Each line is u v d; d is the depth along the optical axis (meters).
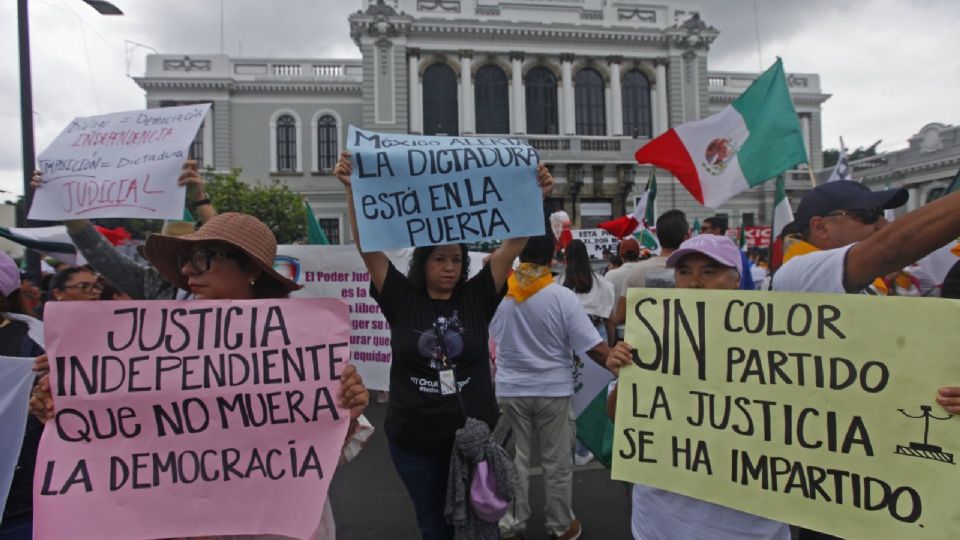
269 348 2.03
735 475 1.90
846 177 6.38
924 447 1.63
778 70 4.36
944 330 1.63
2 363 2.05
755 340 1.93
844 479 1.73
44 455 1.87
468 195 2.59
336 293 5.07
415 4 28.25
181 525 1.88
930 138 22.75
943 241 1.61
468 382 2.54
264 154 29.83
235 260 2.12
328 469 1.96
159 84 28.66
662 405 2.05
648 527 2.11
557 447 3.48
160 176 2.88
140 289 2.98
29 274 5.97
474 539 2.41
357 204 2.53
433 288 2.62
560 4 29.38
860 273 1.83
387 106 27.48
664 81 30.14
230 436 1.96
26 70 6.37
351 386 2.02
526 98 29.25
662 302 2.10
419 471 2.54
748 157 4.41
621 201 29.17
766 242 14.32
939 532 1.58
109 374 1.94
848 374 1.76
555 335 3.40
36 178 2.96
